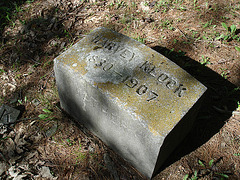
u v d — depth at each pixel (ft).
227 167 2.83
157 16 4.54
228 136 3.06
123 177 2.86
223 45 3.93
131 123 2.44
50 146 3.13
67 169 2.92
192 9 4.56
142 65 2.77
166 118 2.35
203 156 2.94
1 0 5.07
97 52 2.90
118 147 2.92
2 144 3.14
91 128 3.17
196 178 2.73
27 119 3.38
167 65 2.77
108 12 4.72
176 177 2.81
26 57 4.11
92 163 2.97
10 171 2.89
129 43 3.01
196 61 3.79
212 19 4.33
